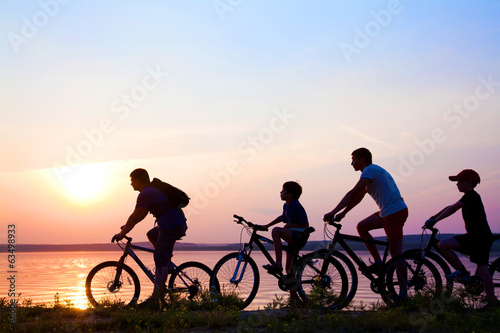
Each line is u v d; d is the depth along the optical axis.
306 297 6.09
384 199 5.96
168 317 5.21
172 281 6.45
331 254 6.15
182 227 6.36
